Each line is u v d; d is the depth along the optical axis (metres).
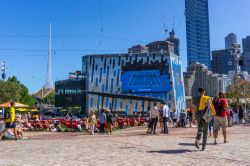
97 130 27.00
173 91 62.88
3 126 20.08
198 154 11.41
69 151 12.52
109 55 67.25
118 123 32.84
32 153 12.16
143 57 65.00
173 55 65.06
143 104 61.97
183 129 28.44
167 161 10.01
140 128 32.84
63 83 79.81
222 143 14.77
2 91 77.62
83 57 70.12
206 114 12.16
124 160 10.26
